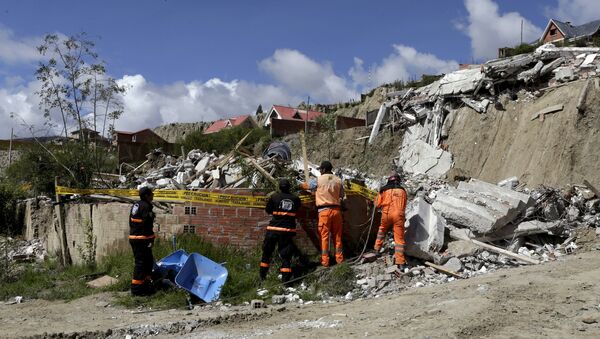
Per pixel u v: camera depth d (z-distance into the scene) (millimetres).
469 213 10227
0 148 33031
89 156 15438
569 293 6977
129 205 10781
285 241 8883
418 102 23406
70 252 12281
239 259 9742
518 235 10258
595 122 16047
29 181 16766
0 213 17734
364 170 23766
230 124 61938
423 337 5617
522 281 7742
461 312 6406
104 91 17000
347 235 10367
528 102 18984
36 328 6965
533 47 34938
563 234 10578
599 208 11781
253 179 11133
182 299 8188
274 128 35219
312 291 8656
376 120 25109
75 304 8320
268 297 8375
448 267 9117
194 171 13148
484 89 20844
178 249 9656
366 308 7406
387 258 9453
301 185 10297
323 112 53938
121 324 7082
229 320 7164
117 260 10273
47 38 16031
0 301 8898
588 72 18031
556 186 15680
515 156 17906
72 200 12617
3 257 11344
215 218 10117
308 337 6027
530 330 5691
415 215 9836
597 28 40906
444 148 20797
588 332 5578
